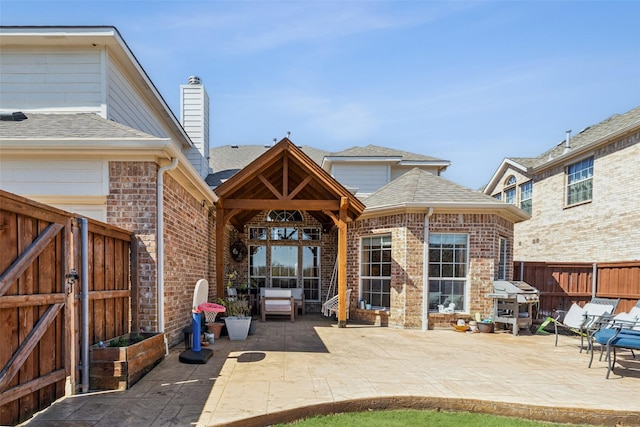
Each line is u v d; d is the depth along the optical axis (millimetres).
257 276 12812
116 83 7727
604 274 9180
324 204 9273
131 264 5531
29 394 3463
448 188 10023
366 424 3721
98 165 5582
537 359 6074
